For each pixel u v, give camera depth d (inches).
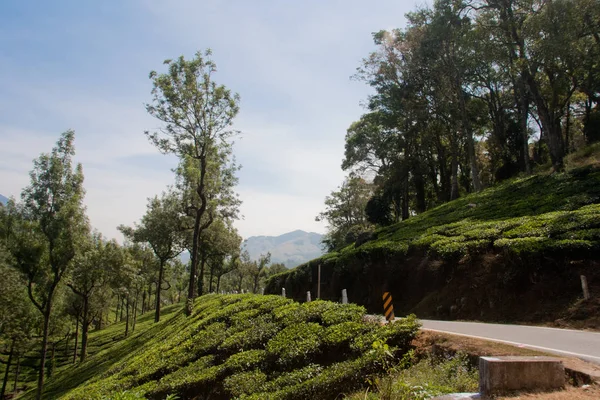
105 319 2992.1
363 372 348.8
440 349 354.6
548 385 234.4
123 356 1048.2
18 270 1190.3
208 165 1331.2
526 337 398.9
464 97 1674.5
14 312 1341.0
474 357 319.0
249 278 3654.0
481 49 1196.5
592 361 282.0
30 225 1131.9
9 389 1686.8
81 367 1211.2
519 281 591.2
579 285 522.0
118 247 1727.4
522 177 1327.5
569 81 1261.1
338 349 420.8
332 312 504.1
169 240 1796.3
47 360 2026.3
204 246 2055.9
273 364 449.4
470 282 673.0
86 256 1520.7
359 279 1022.4
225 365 474.0
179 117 1145.4
